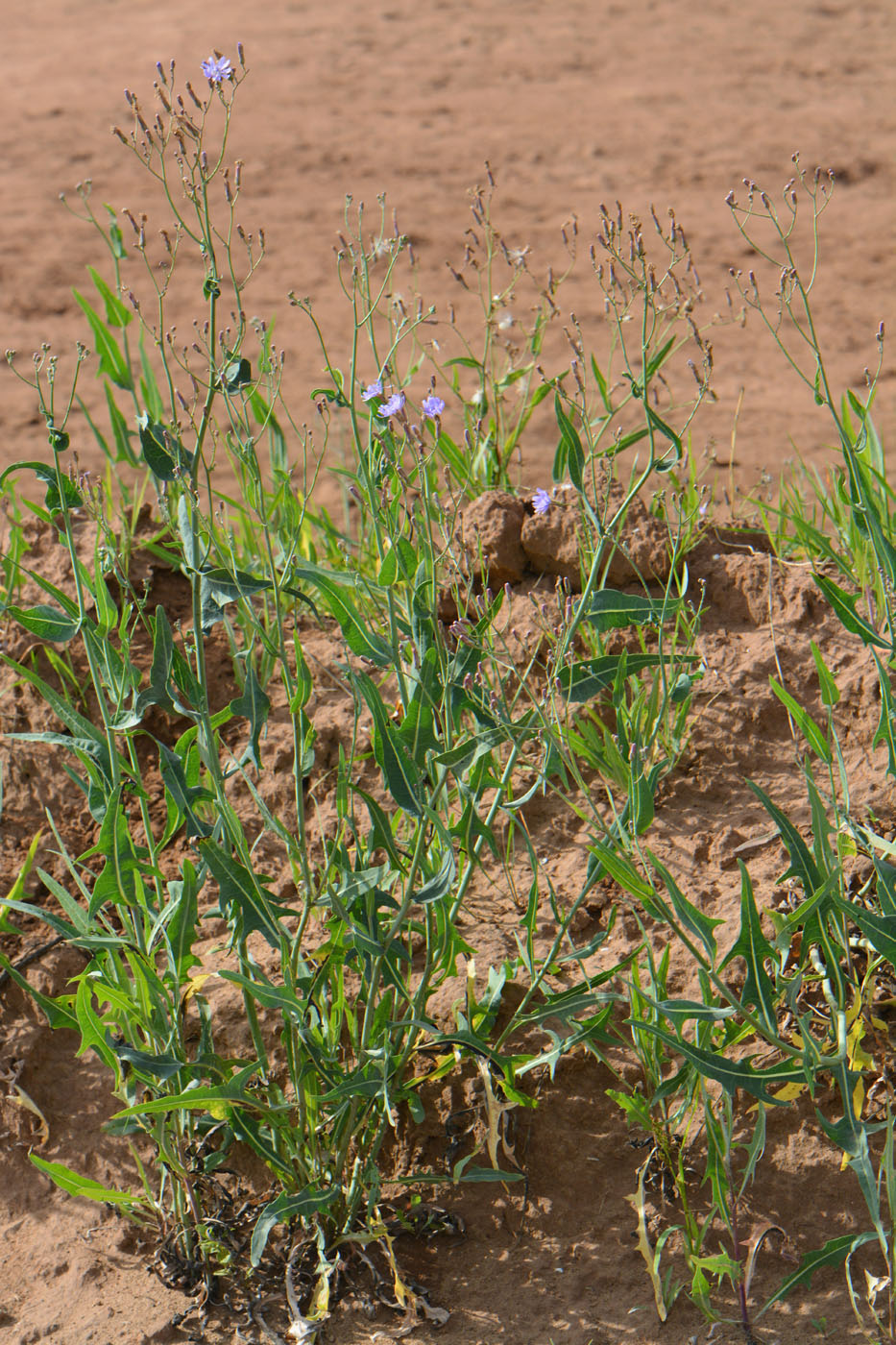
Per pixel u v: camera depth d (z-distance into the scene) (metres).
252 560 3.10
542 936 2.46
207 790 2.18
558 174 9.73
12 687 3.02
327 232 8.73
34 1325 2.17
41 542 3.23
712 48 12.93
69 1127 2.46
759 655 2.80
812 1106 2.22
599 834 2.62
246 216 9.08
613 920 2.21
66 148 10.66
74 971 2.60
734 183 9.43
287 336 7.20
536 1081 2.29
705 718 2.72
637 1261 2.15
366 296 2.32
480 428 3.46
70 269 8.30
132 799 2.85
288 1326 2.12
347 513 4.13
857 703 2.71
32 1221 2.36
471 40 13.40
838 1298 2.08
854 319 7.29
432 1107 2.33
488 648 2.41
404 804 2.07
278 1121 2.13
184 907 2.07
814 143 10.17
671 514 3.08
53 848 2.83
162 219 9.10
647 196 9.20
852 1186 2.17
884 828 2.48
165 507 2.84
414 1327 2.10
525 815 2.68
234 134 10.79
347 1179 2.22
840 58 12.43
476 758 2.15
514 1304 2.12
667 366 6.74
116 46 13.52
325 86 12.02
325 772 2.80
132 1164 2.40
